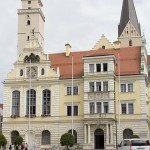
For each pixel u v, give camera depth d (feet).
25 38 504.02
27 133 364.17
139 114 340.59
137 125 339.36
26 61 380.58
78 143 347.77
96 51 383.04
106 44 401.08
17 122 368.48
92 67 354.54
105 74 347.36
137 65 361.10
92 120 340.39
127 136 342.64
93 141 338.54
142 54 362.94
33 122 365.61
